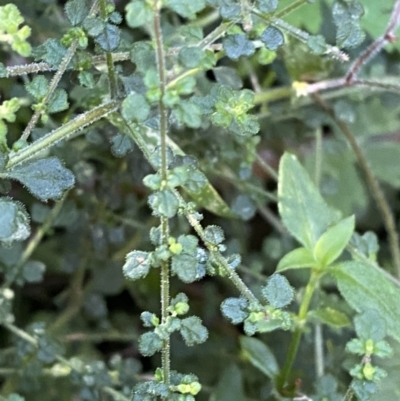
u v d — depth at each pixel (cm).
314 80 36
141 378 36
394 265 40
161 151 27
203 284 42
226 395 35
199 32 29
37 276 36
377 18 37
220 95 29
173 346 39
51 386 37
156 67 27
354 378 29
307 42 29
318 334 36
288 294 28
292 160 33
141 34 38
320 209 33
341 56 30
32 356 35
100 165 38
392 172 43
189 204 28
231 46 29
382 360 33
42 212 36
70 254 39
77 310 39
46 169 28
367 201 42
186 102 26
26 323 40
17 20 27
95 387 34
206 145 35
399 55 41
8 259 35
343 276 32
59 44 29
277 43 29
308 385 37
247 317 28
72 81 31
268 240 39
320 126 39
